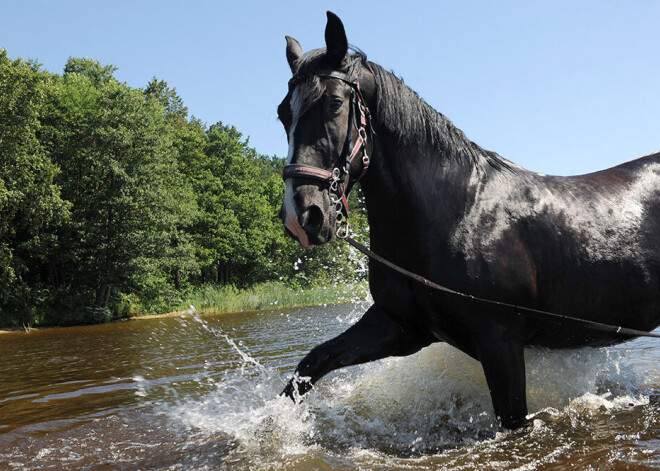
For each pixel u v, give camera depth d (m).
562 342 3.10
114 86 31.92
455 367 3.85
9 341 14.55
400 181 2.79
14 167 24.44
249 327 12.61
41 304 24.06
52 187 24.66
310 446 2.97
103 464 2.89
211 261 36.47
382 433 3.21
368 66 2.85
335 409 3.76
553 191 3.12
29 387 5.73
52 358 8.75
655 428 2.83
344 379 4.94
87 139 27.62
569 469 2.34
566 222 3.00
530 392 3.47
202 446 3.10
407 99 2.85
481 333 2.74
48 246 26.03
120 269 26.03
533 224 2.94
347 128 2.59
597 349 3.65
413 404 3.73
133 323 20.95
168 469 2.73
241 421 3.62
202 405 4.24
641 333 2.99
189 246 29.42
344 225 2.64
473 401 3.62
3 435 3.61
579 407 3.29
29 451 3.20
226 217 38.25
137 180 26.86
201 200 38.97
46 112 29.11
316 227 2.46
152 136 27.97
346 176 2.58
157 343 10.12
